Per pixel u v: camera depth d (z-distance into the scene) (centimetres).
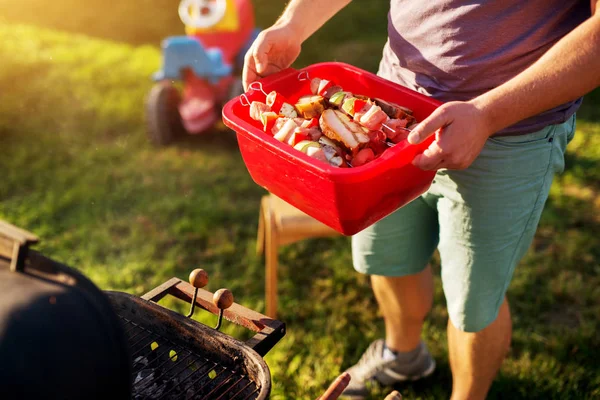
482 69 127
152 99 350
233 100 129
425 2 131
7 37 477
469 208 140
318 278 253
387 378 194
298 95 145
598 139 350
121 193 307
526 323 223
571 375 197
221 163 342
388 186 111
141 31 525
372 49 478
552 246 263
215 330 107
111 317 79
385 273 166
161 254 265
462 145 105
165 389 108
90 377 73
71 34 507
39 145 346
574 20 124
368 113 117
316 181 106
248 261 261
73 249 266
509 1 120
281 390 196
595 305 231
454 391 165
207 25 367
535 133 132
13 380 68
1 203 296
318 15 147
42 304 73
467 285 147
